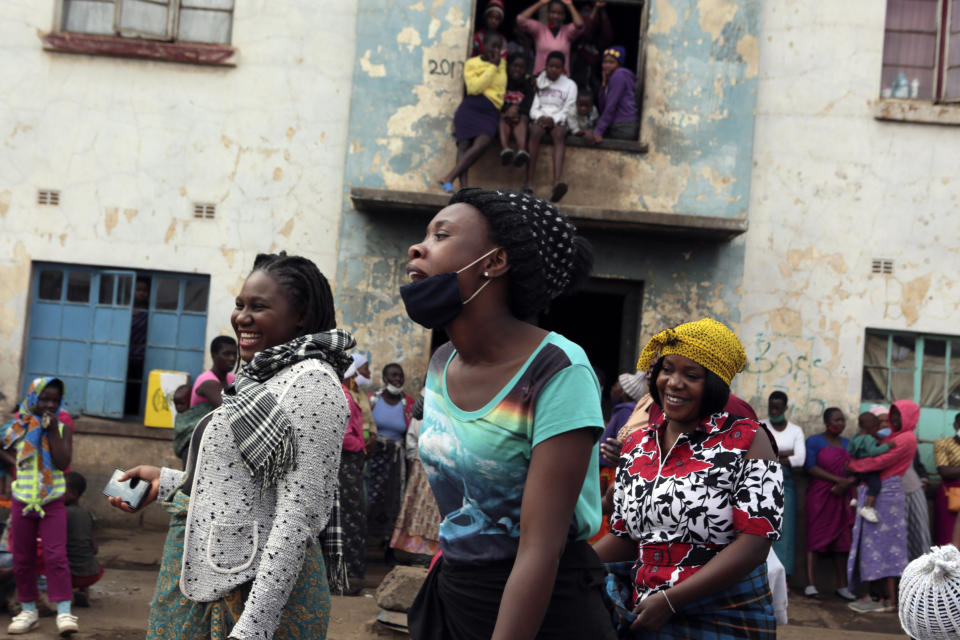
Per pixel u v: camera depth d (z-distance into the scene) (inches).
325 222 365.4
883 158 371.2
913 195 370.6
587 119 370.0
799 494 347.6
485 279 75.0
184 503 101.7
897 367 372.2
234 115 366.0
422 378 360.8
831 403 363.6
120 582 275.3
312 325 106.7
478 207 76.2
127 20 366.6
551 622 76.0
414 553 292.4
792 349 365.4
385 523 335.0
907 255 369.4
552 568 69.4
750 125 364.5
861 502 314.8
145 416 358.3
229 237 364.2
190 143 365.1
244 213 364.5
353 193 341.7
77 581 239.6
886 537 309.1
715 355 111.1
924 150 371.2
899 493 311.0
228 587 93.7
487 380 74.8
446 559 78.7
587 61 392.8
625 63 417.4
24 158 361.4
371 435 320.2
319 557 101.3
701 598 105.2
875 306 367.2
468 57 362.9
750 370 363.9
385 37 363.3
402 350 361.1
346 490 281.6
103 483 354.9
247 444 94.2
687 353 111.6
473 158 346.0
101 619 233.3
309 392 96.3
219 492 95.6
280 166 365.7
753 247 368.5
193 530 95.9
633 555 117.6
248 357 105.2
